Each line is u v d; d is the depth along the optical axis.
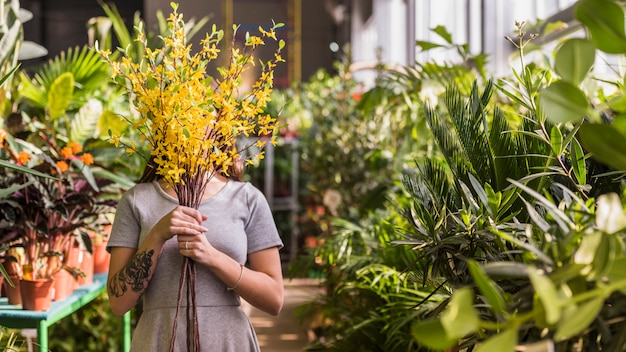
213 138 2.14
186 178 2.16
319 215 7.67
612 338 1.20
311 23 14.72
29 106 4.62
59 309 3.10
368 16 12.30
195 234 2.10
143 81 2.12
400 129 6.36
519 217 2.04
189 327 2.13
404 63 10.78
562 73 1.17
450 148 2.21
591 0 1.11
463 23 7.20
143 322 2.19
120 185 3.87
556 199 1.92
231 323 2.18
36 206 3.17
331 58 14.75
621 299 1.20
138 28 2.15
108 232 4.09
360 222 5.07
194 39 14.23
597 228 1.23
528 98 1.96
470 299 1.01
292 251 9.05
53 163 3.22
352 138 6.98
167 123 2.07
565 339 1.21
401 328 3.29
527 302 1.26
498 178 2.11
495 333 1.44
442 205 2.12
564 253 1.23
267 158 9.09
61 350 4.81
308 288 7.40
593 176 1.79
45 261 3.19
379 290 3.44
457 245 1.87
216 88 2.18
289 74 14.71
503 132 1.96
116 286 2.16
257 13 14.50
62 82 4.19
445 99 2.27
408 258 3.40
